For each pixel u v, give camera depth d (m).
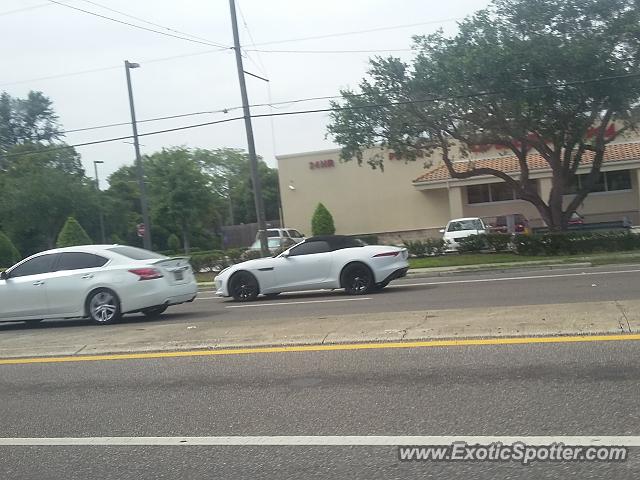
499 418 5.48
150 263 12.48
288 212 39.06
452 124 23.41
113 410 6.43
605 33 20.69
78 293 12.35
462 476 4.48
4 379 7.93
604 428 5.12
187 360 8.21
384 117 23.38
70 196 43.19
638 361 6.77
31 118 72.19
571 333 7.98
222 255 27.30
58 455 5.32
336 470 4.69
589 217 34.62
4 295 12.61
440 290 15.12
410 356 7.57
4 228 42.75
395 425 5.48
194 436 5.55
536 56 19.91
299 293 16.67
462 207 35.19
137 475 4.82
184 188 41.19
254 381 7.07
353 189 38.06
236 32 23.19
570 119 22.11
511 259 22.72
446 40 22.19
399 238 37.31
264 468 4.80
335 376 7.01
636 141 34.47
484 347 7.71
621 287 13.05
